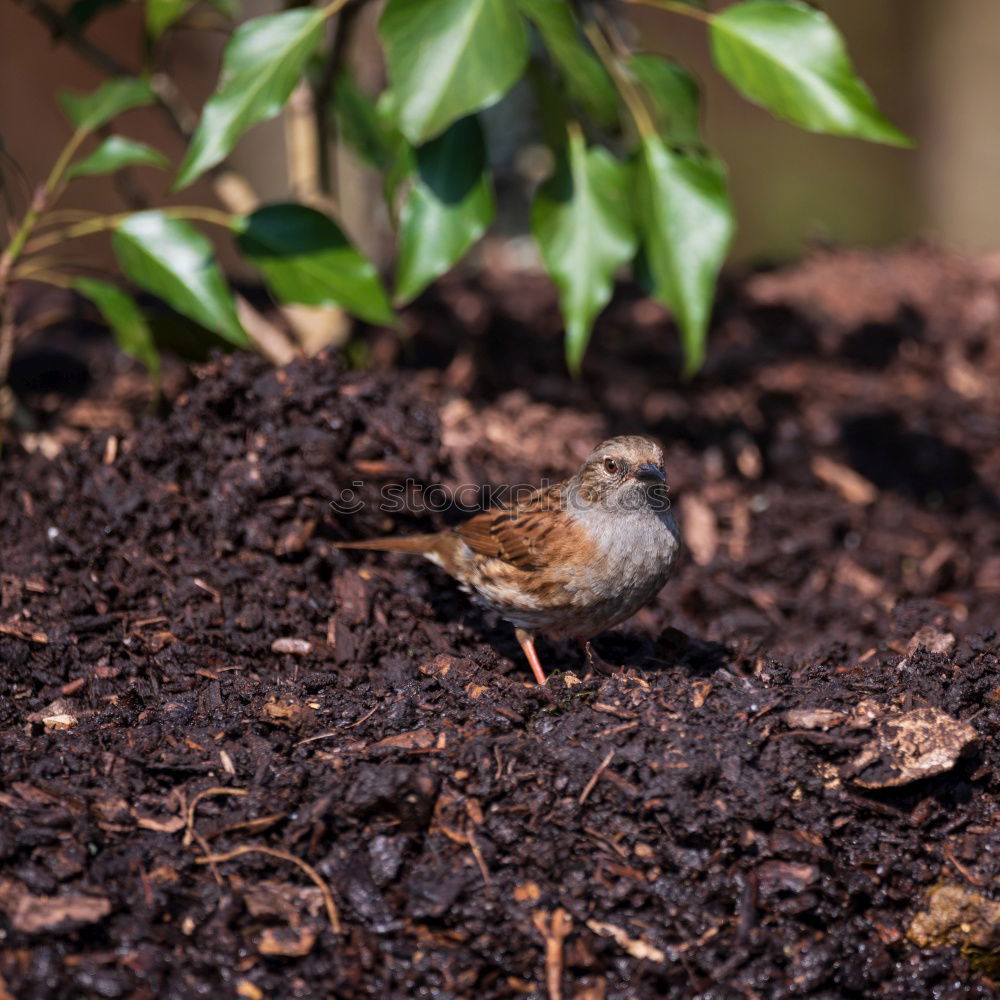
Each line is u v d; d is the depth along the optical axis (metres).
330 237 7.41
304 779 5.29
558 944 4.87
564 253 7.42
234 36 6.80
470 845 5.09
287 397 7.04
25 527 6.91
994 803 5.45
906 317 11.90
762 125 20.88
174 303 7.14
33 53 15.71
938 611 6.85
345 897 4.96
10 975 4.52
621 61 7.41
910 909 5.20
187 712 5.76
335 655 6.23
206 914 4.83
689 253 7.17
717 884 5.07
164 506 6.80
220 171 9.45
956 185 20.39
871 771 5.23
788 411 10.24
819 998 4.96
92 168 7.29
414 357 10.44
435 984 4.79
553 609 6.06
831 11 20.72
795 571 8.37
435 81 6.35
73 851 4.91
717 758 5.25
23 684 5.95
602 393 10.16
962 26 20.22
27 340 10.59
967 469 9.61
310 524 6.74
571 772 5.24
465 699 5.82
